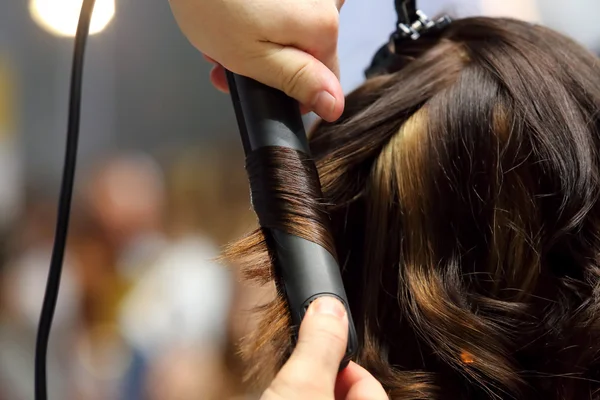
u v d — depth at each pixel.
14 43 2.12
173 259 1.58
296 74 0.44
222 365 1.36
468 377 0.51
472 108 0.55
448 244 0.54
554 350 0.50
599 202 0.52
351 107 0.60
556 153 0.52
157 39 2.13
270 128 0.44
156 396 1.42
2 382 1.36
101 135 2.23
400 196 0.55
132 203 1.66
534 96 0.54
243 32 0.43
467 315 0.51
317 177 0.45
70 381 1.48
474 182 0.54
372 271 0.56
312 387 0.37
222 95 2.15
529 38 0.58
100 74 2.18
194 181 1.70
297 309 0.40
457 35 0.61
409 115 0.57
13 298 1.49
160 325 1.51
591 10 1.07
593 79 0.57
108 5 0.86
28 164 2.13
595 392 0.50
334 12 0.45
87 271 1.59
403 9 0.63
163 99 2.19
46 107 2.17
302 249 0.41
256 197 0.43
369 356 0.54
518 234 0.53
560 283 0.52
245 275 0.51
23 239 1.64
